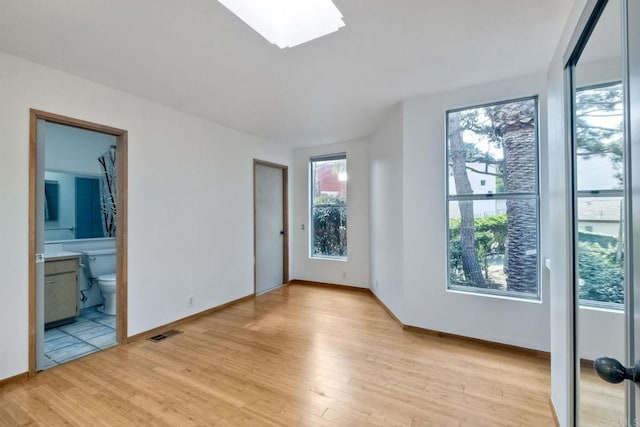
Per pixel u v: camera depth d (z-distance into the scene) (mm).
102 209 4270
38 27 1857
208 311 3740
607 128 1060
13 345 2197
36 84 2312
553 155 1838
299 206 5383
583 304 1377
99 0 1616
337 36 1995
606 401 1077
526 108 2703
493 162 2848
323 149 5152
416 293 3146
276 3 1998
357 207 4828
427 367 2424
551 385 1968
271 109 3408
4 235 2160
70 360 2545
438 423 1782
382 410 1899
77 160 4035
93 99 2654
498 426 1760
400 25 1885
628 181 726
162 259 3221
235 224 4180
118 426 1758
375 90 2912
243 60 2295
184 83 2701
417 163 3133
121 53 2180
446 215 3018
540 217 2621
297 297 4473
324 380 2240
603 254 1123
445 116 3008
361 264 4805
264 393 2080
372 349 2754
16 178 2215
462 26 1907
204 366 2449
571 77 1511
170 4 1660
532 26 1909
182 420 1811
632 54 690
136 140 2984
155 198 3156
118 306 2885
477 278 2924
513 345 2695
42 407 1929
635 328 676
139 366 2449
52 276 3303
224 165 4020
